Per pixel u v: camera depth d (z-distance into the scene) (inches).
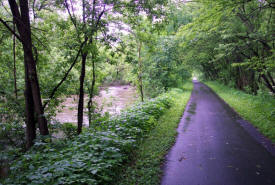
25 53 248.1
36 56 301.4
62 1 277.7
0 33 310.5
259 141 253.1
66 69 383.6
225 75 1047.6
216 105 577.9
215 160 199.8
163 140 258.2
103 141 197.8
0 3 300.7
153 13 283.0
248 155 209.9
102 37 299.1
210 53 739.4
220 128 322.3
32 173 130.7
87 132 239.1
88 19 267.1
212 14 329.1
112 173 160.7
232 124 346.0
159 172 175.2
